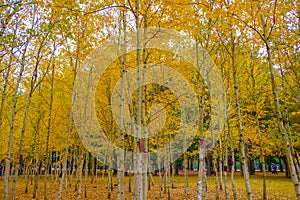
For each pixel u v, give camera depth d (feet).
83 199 40.09
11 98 36.99
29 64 31.19
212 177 81.66
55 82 37.50
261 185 55.72
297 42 20.18
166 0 18.69
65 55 30.30
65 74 36.32
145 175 22.25
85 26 27.09
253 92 31.12
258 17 17.80
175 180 71.56
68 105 37.91
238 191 45.50
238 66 30.73
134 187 21.84
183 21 20.44
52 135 43.55
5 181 24.48
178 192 45.57
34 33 22.88
